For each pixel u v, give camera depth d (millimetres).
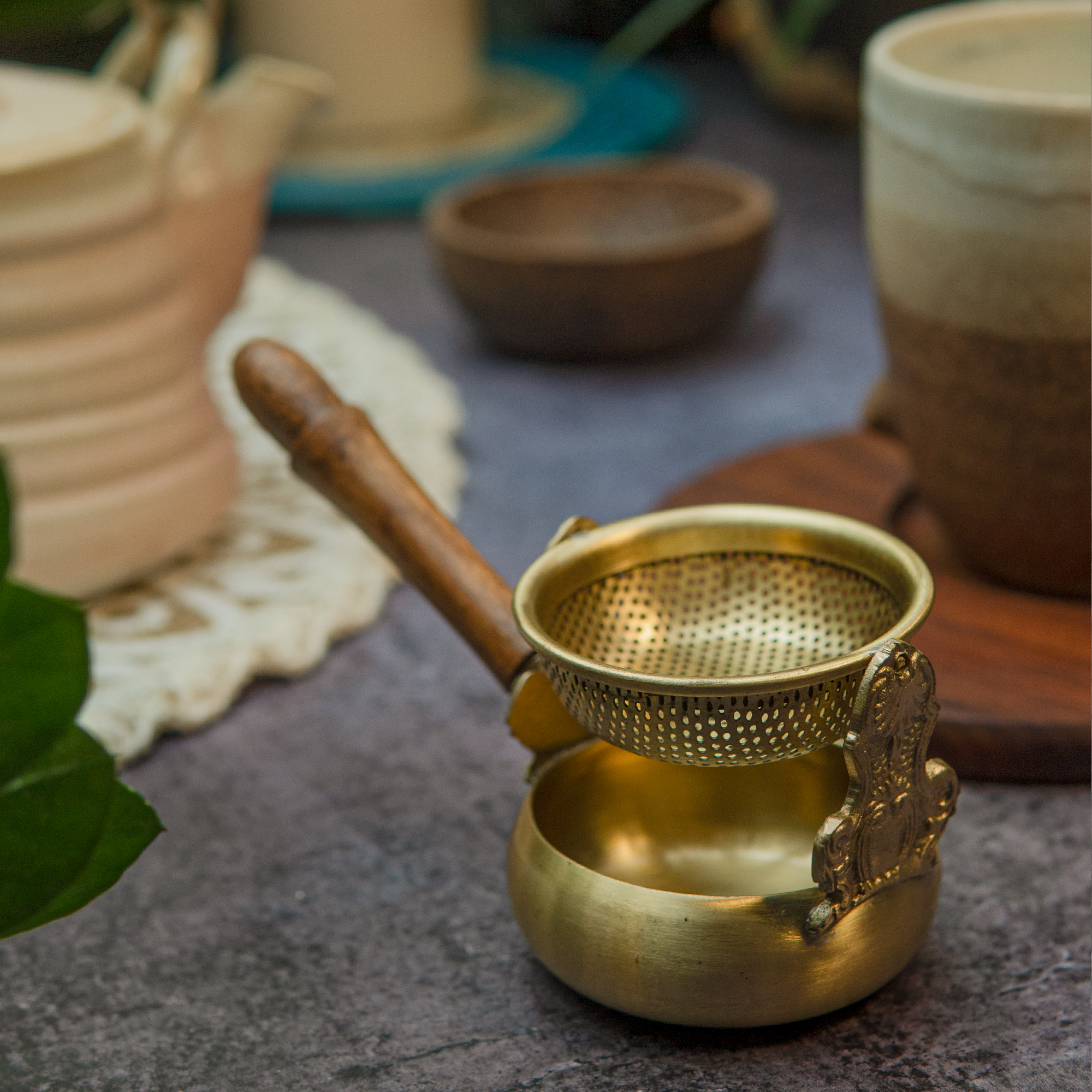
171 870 868
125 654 937
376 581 980
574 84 1879
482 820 881
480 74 1783
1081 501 906
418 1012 819
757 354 1200
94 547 952
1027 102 868
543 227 1329
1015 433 903
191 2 985
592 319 1147
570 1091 796
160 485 963
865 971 798
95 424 947
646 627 841
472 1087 799
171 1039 816
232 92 985
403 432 1069
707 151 1701
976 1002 814
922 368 916
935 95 884
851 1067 798
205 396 992
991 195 879
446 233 1165
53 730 718
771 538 833
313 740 917
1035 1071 796
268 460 1068
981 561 945
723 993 792
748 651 840
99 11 874
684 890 832
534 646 789
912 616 790
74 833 724
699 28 2098
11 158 917
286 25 1598
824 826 785
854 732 781
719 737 785
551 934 804
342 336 1175
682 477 1062
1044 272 880
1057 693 890
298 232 1542
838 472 1013
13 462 938
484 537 1018
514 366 1201
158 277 957
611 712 791
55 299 931
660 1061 802
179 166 973
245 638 940
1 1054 815
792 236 1462
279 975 833
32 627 712
